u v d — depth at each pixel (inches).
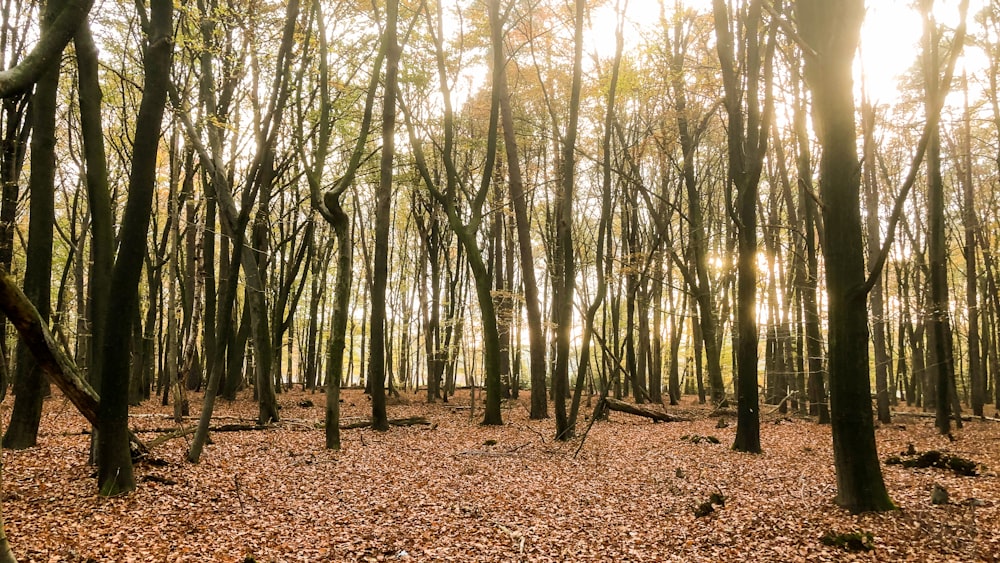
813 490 339.3
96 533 255.9
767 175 900.0
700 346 1063.6
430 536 275.3
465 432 627.5
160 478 337.7
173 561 233.6
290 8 410.9
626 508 322.3
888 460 421.1
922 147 257.8
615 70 541.3
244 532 272.4
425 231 1026.1
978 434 598.5
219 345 409.1
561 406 571.5
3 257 506.3
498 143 948.6
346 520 296.8
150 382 842.8
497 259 1123.9
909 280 1104.2
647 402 1008.9
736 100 512.4
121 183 802.8
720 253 949.2
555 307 1036.5
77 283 667.4
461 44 782.5
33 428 406.0
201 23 457.4
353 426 637.3
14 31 463.8
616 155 863.1
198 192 805.2
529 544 266.2
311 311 1172.5
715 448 515.2
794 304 946.7
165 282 1039.6
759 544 255.1
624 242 1019.3
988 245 839.7
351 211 1263.5
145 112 301.6
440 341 1135.0
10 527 256.4
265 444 497.0
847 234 290.5
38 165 384.2
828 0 290.8
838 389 293.9
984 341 1076.5
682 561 242.5
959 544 240.5
